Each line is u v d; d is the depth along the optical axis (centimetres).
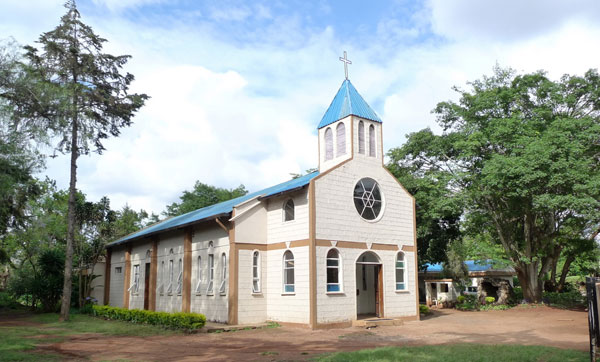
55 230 3725
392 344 1538
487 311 2925
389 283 2283
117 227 3722
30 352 1441
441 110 3138
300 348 1476
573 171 2417
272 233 2253
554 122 2648
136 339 1753
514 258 3106
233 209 2200
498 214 3100
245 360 1250
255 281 2222
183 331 1894
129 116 2833
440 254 3312
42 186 3884
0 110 1920
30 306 3728
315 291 1981
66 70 2611
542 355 1213
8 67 2027
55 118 2245
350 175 2216
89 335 1892
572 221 2797
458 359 1160
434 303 3706
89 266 3488
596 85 2914
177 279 2631
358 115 2295
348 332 1873
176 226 2555
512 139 2767
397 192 2422
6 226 2531
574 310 2816
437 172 3081
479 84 3133
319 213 2059
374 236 2261
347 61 2480
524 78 2938
